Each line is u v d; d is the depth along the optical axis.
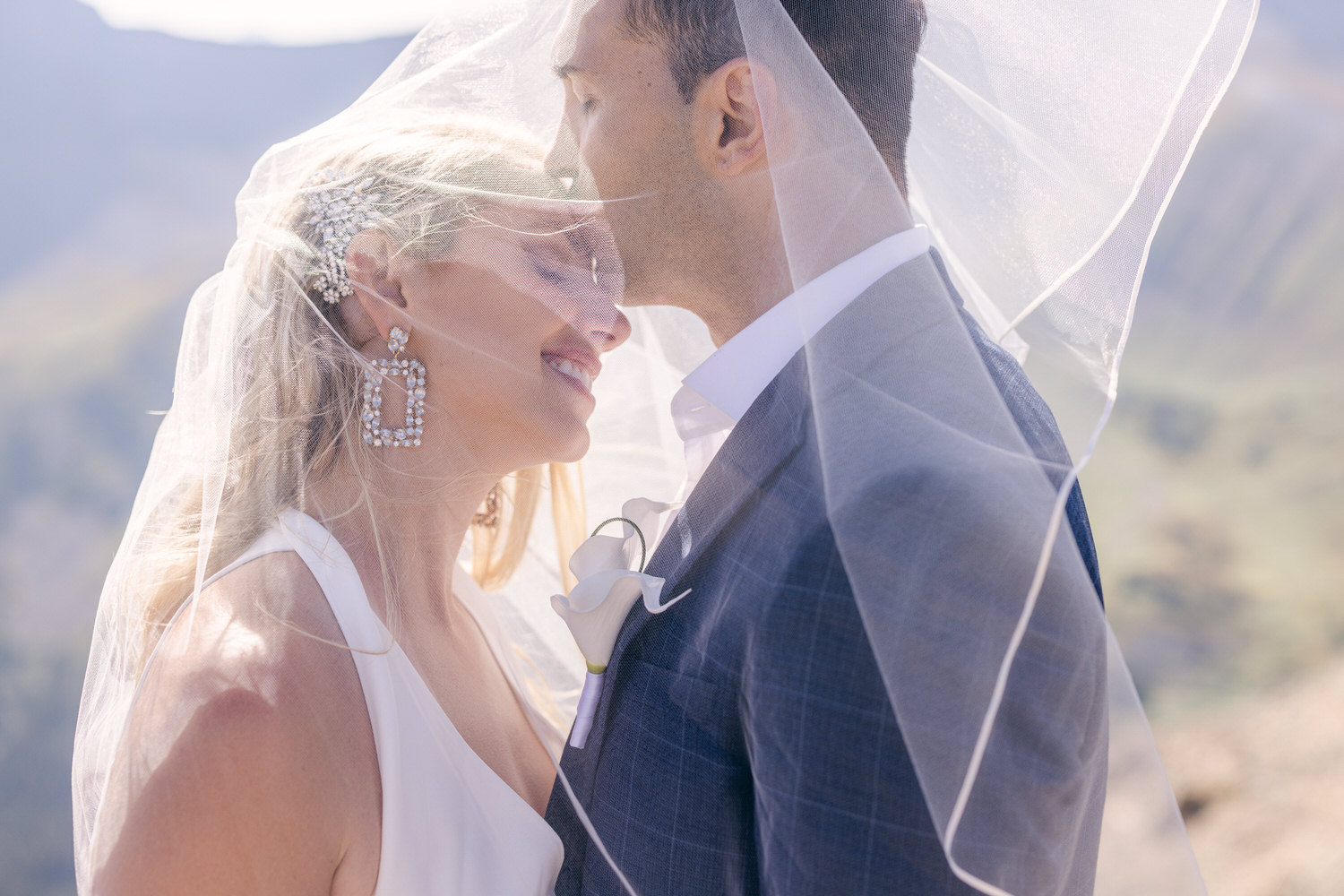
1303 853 5.30
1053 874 1.07
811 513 1.17
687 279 1.44
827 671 1.10
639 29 1.34
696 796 1.24
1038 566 0.99
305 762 1.21
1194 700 6.95
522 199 1.40
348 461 1.43
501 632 1.76
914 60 1.38
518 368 1.44
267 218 1.43
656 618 1.33
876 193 1.26
